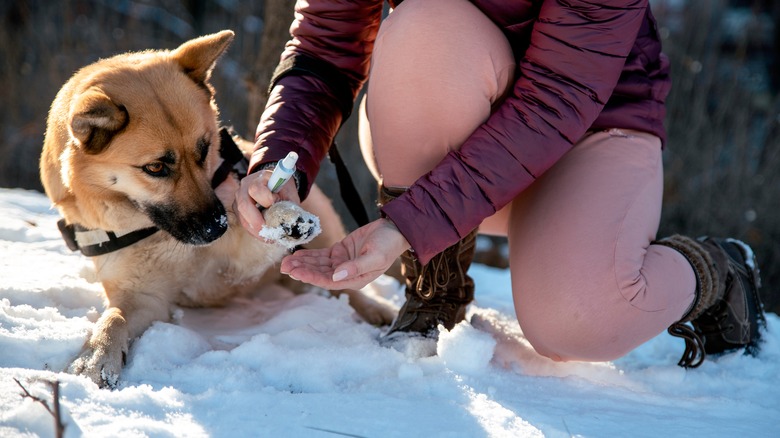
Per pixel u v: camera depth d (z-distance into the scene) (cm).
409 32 240
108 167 276
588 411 225
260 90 455
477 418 207
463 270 275
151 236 288
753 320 286
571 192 253
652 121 269
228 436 189
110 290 289
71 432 178
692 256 267
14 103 869
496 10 251
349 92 285
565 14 228
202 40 310
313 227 219
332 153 286
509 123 231
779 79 929
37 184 841
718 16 893
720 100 838
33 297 280
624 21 230
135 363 239
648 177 258
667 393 258
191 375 233
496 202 233
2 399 192
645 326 250
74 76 302
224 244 307
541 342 257
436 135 244
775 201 755
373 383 232
